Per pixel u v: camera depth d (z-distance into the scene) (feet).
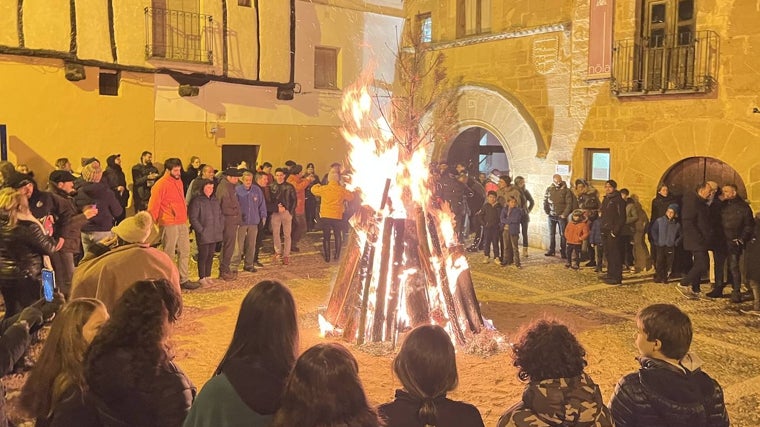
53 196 26.89
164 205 31.68
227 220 34.91
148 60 48.01
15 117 42.96
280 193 40.42
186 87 49.70
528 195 44.04
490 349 23.53
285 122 56.39
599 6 41.88
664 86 38.45
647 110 39.75
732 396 19.69
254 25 53.47
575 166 44.16
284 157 56.59
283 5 55.11
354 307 24.73
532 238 47.55
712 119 36.58
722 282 32.83
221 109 52.44
